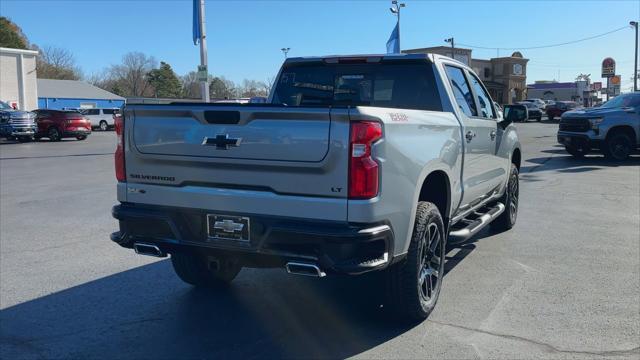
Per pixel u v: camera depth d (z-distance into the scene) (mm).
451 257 6441
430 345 4117
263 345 4168
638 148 15891
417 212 4340
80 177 13828
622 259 6336
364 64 5648
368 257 3754
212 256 4215
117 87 95688
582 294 5180
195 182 4090
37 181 13117
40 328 4516
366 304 4984
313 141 3662
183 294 5289
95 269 6082
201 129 4004
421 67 5414
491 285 5441
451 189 4910
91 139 31656
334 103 5797
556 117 47688
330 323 4562
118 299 5160
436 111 4949
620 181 12312
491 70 70625
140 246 4297
